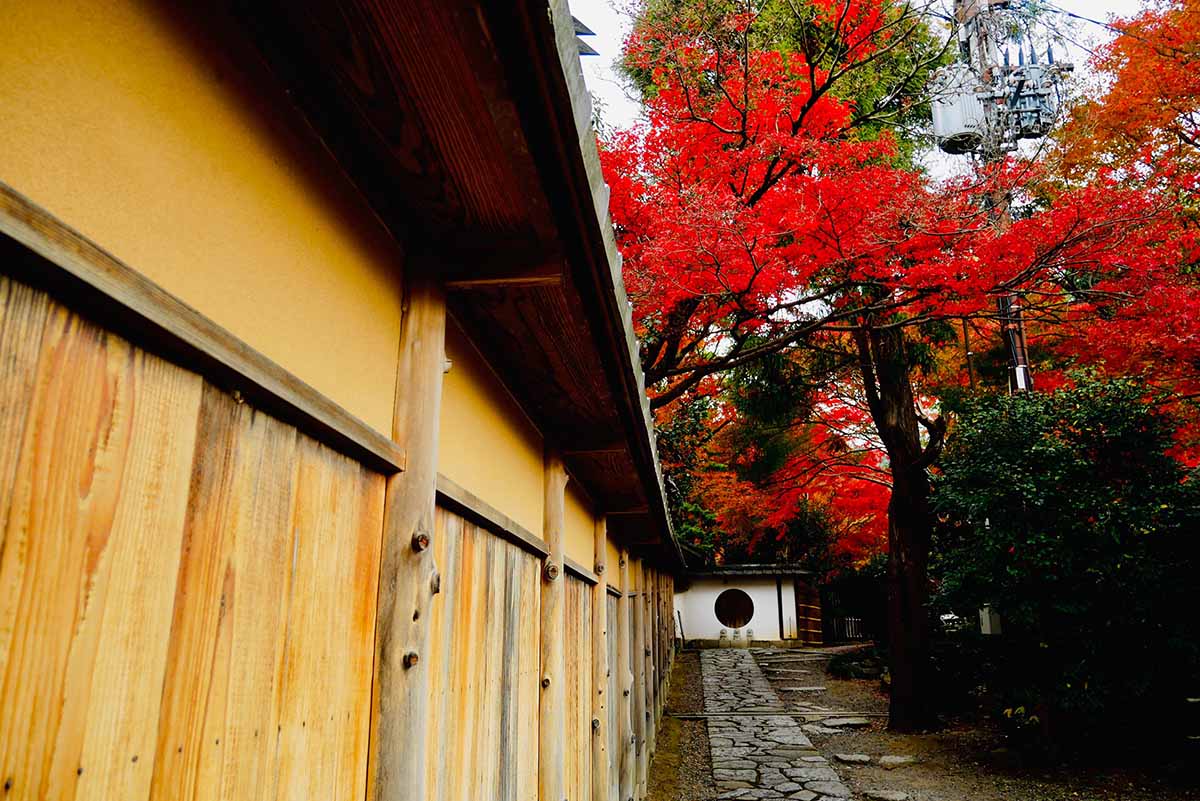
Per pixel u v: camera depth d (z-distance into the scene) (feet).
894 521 36.09
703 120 25.98
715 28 26.50
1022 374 31.65
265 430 3.76
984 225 22.26
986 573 25.88
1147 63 30.35
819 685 48.42
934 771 26.78
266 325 3.77
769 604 77.20
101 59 2.76
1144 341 23.31
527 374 8.97
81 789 2.48
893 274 23.53
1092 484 25.31
